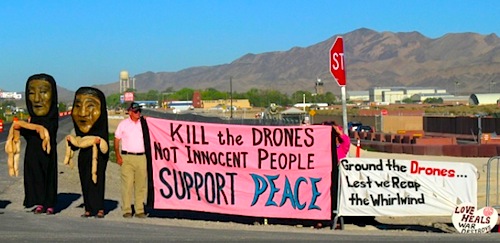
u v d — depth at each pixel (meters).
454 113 99.19
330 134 12.53
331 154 12.55
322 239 10.84
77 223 11.67
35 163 12.63
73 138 12.53
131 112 12.62
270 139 12.59
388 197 12.69
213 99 166.12
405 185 12.74
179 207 12.64
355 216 13.57
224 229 11.93
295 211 12.59
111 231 10.91
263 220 13.50
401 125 70.25
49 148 12.62
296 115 56.31
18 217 12.20
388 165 12.70
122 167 12.83
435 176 12.81
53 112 12.70
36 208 13.00
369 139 55.72
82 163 12.65
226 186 12.62
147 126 12.65
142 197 12.94
